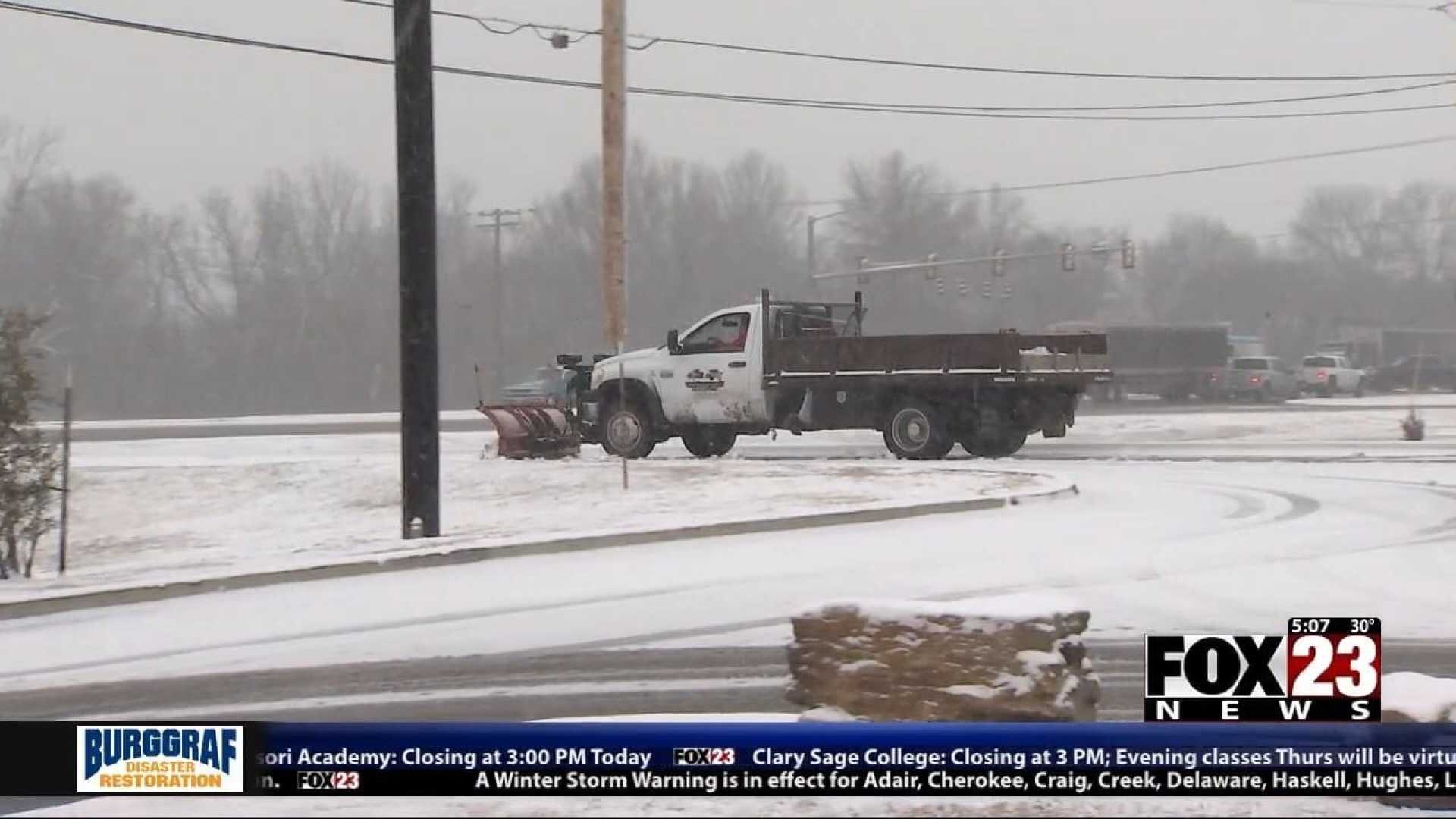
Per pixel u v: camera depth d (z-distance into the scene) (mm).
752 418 34688
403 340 22734
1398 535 21938
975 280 128875
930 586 18094
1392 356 112875
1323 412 64938
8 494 23047
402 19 22578
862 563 19734
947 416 34031
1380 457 37281
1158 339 82750
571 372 38531
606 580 19031
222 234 116750
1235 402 82625
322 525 28188
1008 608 10109
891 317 126500
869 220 126812
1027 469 30172
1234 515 24281
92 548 28797
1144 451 40312
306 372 115625
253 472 34969
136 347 112875
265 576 19328
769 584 18516
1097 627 15758
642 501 25969
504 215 102750
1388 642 14961
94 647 16234
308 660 15156
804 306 36156
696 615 16891
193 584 18953
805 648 10398
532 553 20922
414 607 17781
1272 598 17234
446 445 46250
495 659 14945
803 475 28797
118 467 37031
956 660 9953
